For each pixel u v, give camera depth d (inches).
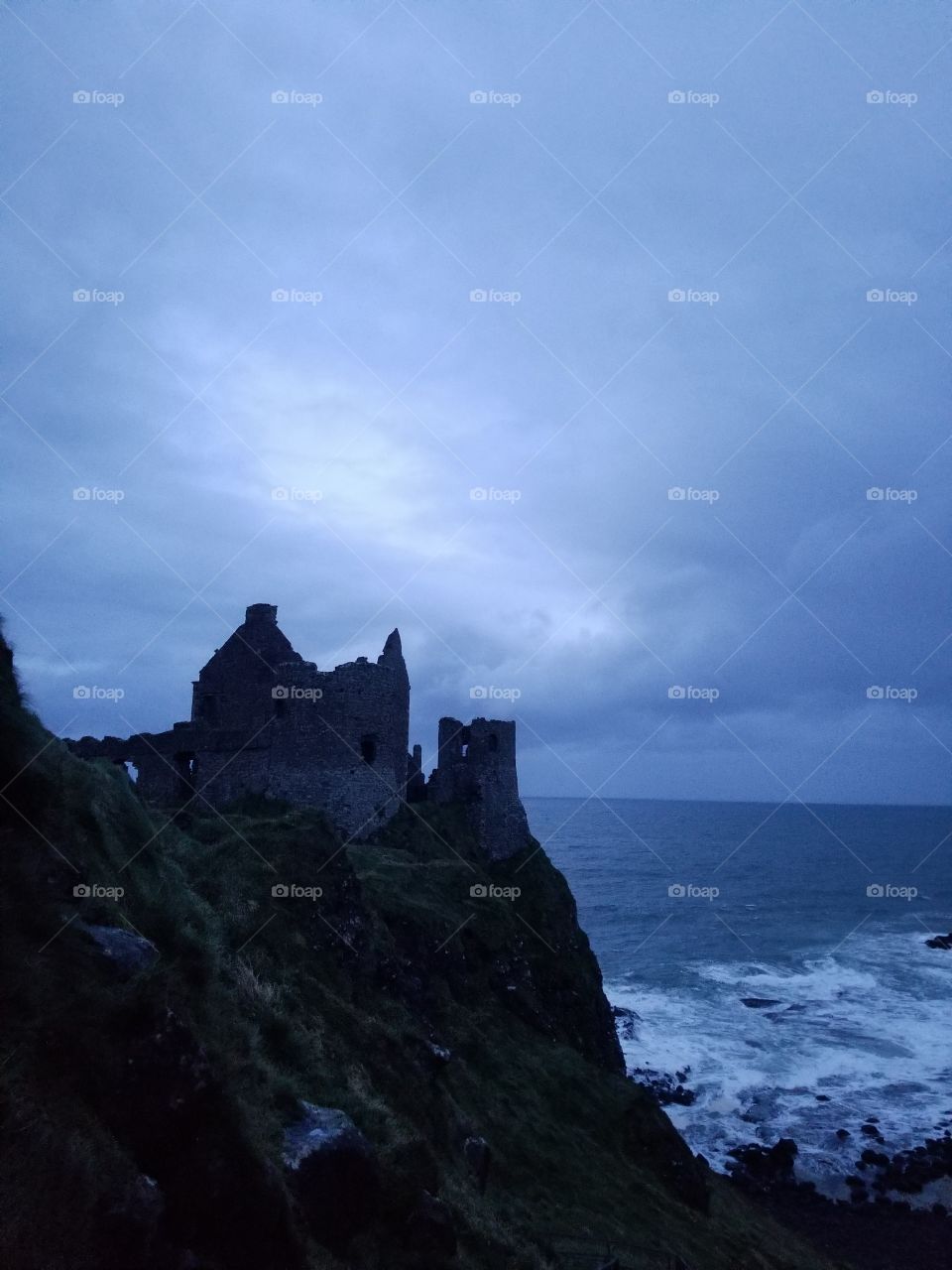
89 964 515.5
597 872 6107.3
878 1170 1925.4
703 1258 1067.3
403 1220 590.6
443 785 2228.1
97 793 800.3
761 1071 2443.4
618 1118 1391.5
